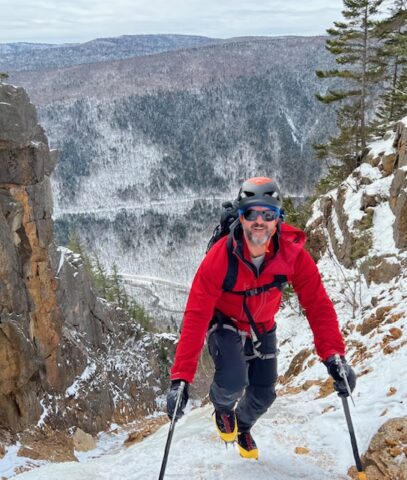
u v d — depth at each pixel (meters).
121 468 4.30
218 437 4.70
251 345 3.41
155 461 4.32
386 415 4.64
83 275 23.59
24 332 15.72
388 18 27.80
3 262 14.88
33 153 15.67
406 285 10.11
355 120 30.55
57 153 17.97
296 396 7.16
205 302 3.12
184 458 4.31
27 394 16.06
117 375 23.78
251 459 4.10
